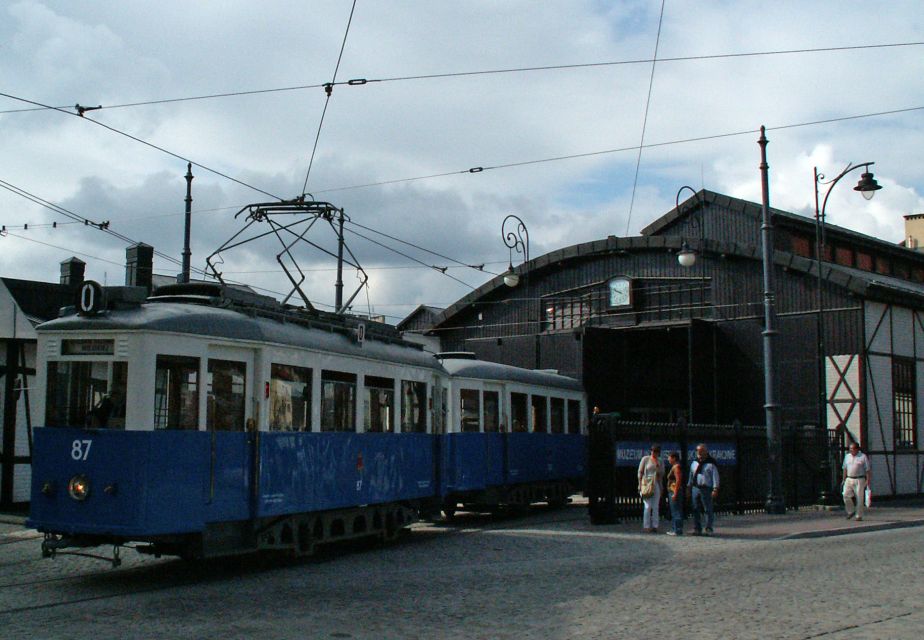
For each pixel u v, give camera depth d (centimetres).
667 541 1742
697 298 3347
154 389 1201
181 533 1214
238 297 1417
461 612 1008
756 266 3186
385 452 1700
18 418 2323
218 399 1290
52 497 1198
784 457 2556
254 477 1327
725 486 2356
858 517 2189
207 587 1188
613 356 3331
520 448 2394
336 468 1531
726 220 3556
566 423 2695
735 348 3170
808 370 2983
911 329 3133
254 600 1085
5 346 2312
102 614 993
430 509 1912
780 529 1950
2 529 1889
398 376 1772
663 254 3447
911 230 4641
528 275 3791
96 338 1212
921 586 1188
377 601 1079
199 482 1236
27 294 2384
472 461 2145
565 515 2377
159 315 1229
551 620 962
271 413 1377
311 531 1471
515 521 2214
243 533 1329
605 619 966
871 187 2502
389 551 1600
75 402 1212
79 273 2736
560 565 1398
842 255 3647
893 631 895
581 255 3609
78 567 1387
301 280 1655
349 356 1600
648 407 3441
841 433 2745
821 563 1423
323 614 995
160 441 1188
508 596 1115
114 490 1163
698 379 3134
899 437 3020
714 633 888
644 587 1183
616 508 2078
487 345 3753
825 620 954
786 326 3053
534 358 3603
